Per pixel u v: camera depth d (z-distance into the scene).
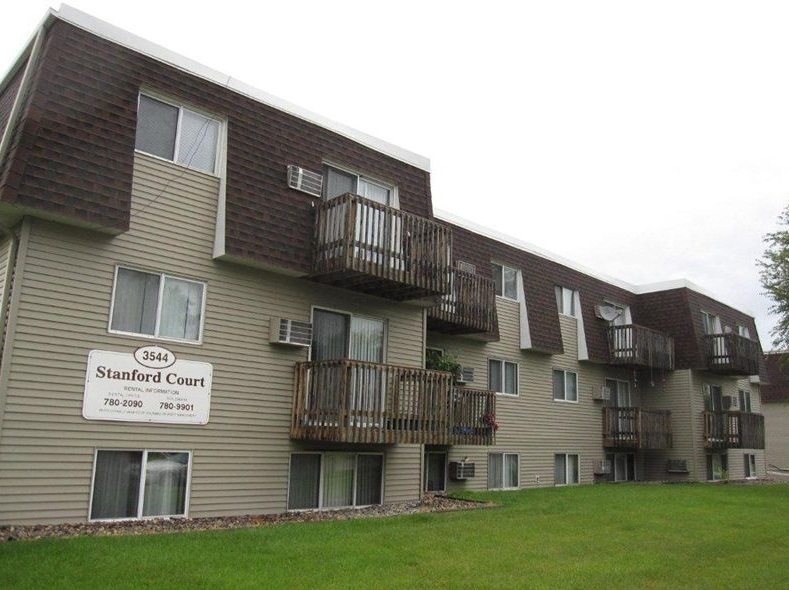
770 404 36.88
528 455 19.91
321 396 11.41
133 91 10.22
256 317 11.48
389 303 13.77
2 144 9.34
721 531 11.48
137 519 9.75
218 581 6.64
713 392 26.84
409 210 14.05
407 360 13.90
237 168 11.22
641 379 26.00
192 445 10.45
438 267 12.78
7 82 11.02
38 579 6.30
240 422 11.07
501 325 19.56
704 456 25.39
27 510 8.76
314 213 12.13
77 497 9.20
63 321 9.31
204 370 10.70
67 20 9.72
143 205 10.28
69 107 9.43
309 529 9.67
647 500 15.80
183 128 10.95
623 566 8.44
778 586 7.79
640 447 23.09
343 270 11.37
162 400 10.17
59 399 9.16
